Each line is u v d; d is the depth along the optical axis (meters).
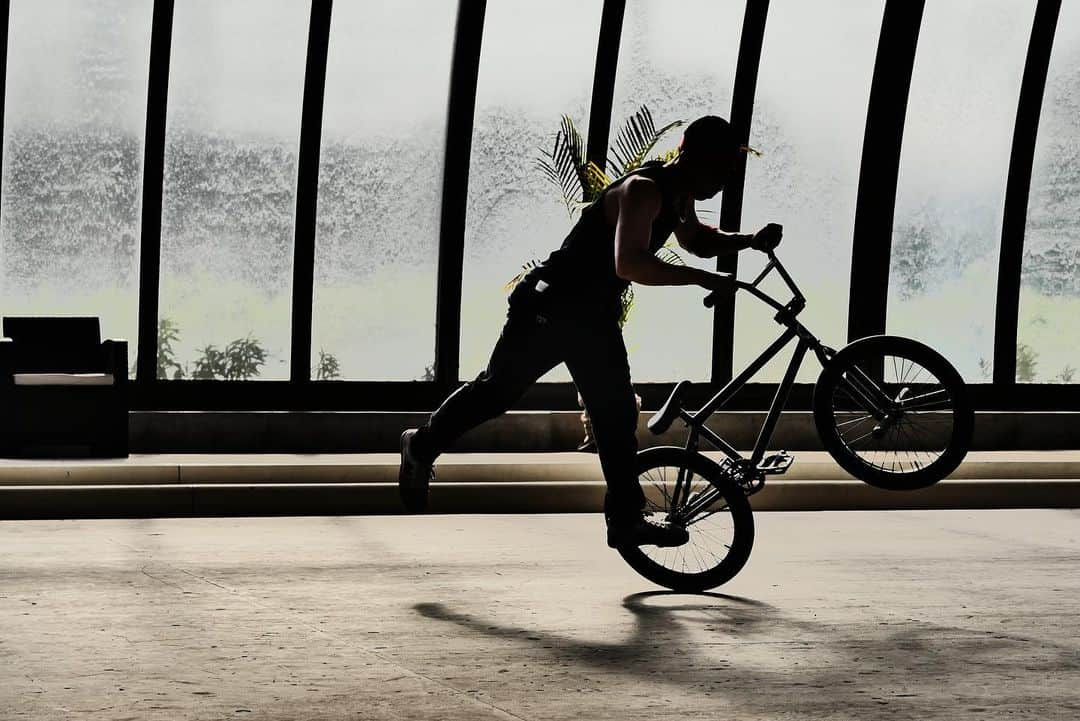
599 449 7.23
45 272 13.04
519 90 13.65
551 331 7.01
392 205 13.57
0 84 12.76
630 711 5.05
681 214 7.09
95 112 13.01
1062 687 5.47
